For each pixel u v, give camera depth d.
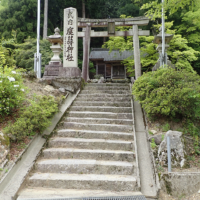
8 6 17.53
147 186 3.02
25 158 3.53
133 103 5.74
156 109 4.27
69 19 7.30
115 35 10.05
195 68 13.48
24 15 17.69
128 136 4.22
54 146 4.04
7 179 2.94
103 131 4.48
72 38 7.23
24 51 14.60
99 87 6.98
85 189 3.00
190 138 4.11
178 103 4.20
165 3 4.70
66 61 7.18
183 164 3.32
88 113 5.20
